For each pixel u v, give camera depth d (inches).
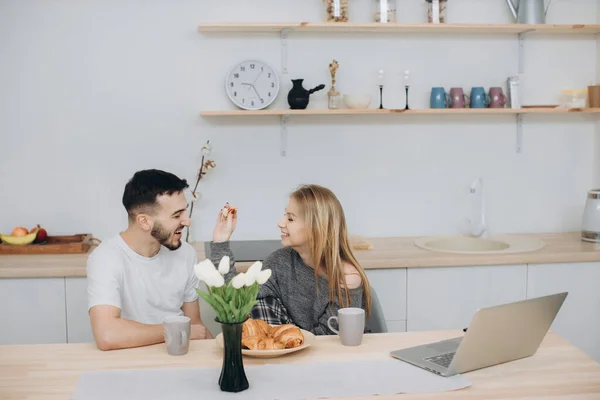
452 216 144.7
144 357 70.6
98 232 136.1
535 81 144.6
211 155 137.0
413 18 139.7
